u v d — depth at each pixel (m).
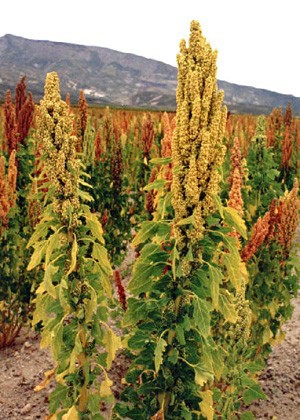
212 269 2.56
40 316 2.92
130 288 2.72
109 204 7.87
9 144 6.57
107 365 2.95
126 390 3.11
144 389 2.80
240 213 3.99
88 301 2.73
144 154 9.64
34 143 6.76
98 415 2.98
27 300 5.70
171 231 2.86
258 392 3.48
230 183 5.53
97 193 7.61
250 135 15.23
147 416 2.88
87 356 2.94
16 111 7.16
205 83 2.31
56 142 2.56
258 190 6.85
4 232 5.30
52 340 2.69
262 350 4.98
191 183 2.38
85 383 2.93
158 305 2.72
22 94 7.12
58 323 2.76
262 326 4.80
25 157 6.60
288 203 4.68
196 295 2.57
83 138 8.04
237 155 5.50
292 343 6.04
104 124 9.07
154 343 2.81
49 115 2.54
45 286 2.56
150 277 2.73
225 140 10.62
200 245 2.56
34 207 5.46
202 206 2.49
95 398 2.98
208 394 2.84
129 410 3.02
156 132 14.35
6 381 5.01
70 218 2.64
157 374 2.85
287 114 13.16
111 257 7.96
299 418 4.52
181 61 2.37
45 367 5.31
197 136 2.38
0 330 5.65
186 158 2.43
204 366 2.72
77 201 2.69
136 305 2.78
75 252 2.57
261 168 7.09
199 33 2.34
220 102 2.37
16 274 5.43
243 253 4.12
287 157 10.14
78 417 2.90
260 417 4.52
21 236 5.63
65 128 2.57
